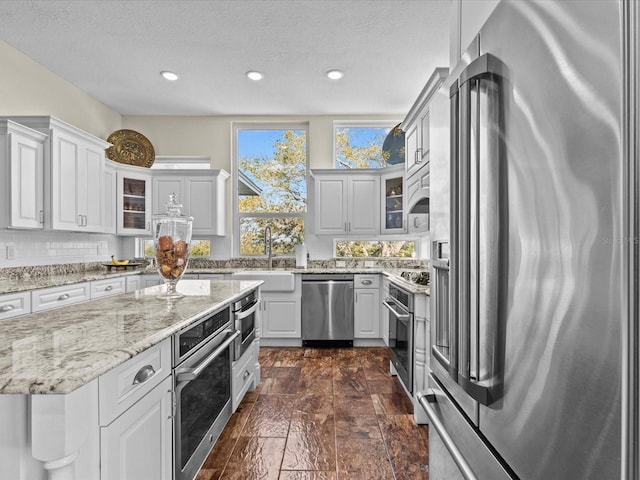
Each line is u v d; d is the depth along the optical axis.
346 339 4.09
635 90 0.46
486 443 0.93
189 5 2.60
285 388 2.88
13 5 2.58
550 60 0.65
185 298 1.91
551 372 0.65
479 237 0.90
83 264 3.99
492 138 0.85
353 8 2.64
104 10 2.65
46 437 0.78
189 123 4.76
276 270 4.31
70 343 1.05
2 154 2.79
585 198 0.56
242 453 1.98
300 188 4.86
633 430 0.46
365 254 4.82
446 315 1.34
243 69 3.52
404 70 3.54
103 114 4.35
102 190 3.79
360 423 2.32
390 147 4.65
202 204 4.45
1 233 3.06
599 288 0.54
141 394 1.13
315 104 4.36
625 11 0.47
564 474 0.62
